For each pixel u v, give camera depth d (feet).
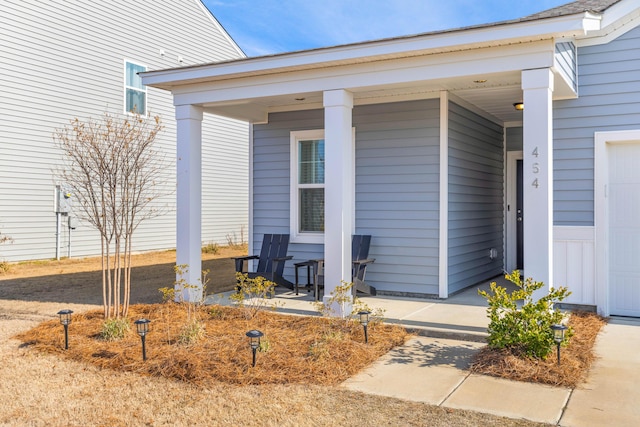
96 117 43.04
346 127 20.20
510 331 14.89
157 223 48.62
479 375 13.85
